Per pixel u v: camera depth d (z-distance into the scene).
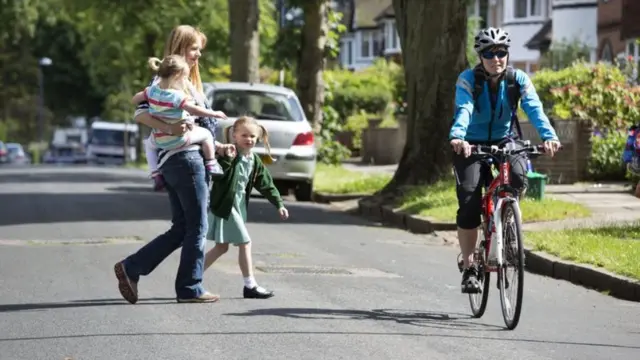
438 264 28.38
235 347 17.33
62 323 19.14
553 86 58.53
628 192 44.62
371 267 27.34
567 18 112.88
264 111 46.97
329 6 71.50
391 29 182.25
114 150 173.50
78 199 46.81
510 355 17.22
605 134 53.31
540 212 35.53
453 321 20.16
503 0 133.50
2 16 144.75
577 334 19.25
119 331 18.50
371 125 85.88
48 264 26.38
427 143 43.84
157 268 25.69
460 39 43.75
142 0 104.44
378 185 50.94
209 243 30.95
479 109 20.39
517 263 19.00
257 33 72.88
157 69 21.12
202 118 21.38
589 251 27.23
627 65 61.16
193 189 21.03
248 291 22.03
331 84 73.31
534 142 50.81
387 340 18.09
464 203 20.19
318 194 49.78
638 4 88.38
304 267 26.83
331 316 20.19
